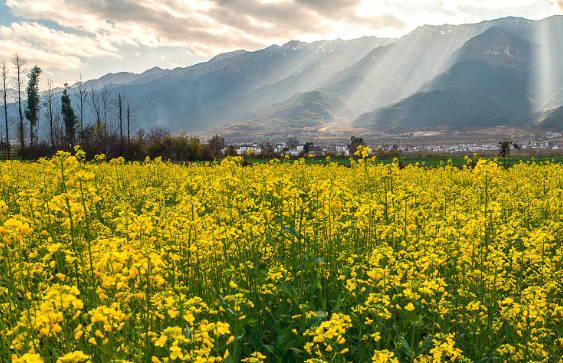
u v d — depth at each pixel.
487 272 8.09
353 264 8.96
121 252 6.36
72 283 6.85
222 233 8.19
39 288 6.64
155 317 6.21
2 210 9.20
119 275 5.91
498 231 9.97
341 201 10.71
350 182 19.11
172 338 5.11
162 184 23.09
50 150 72.81
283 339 6.55
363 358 6.41
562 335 6.95
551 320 7.16
